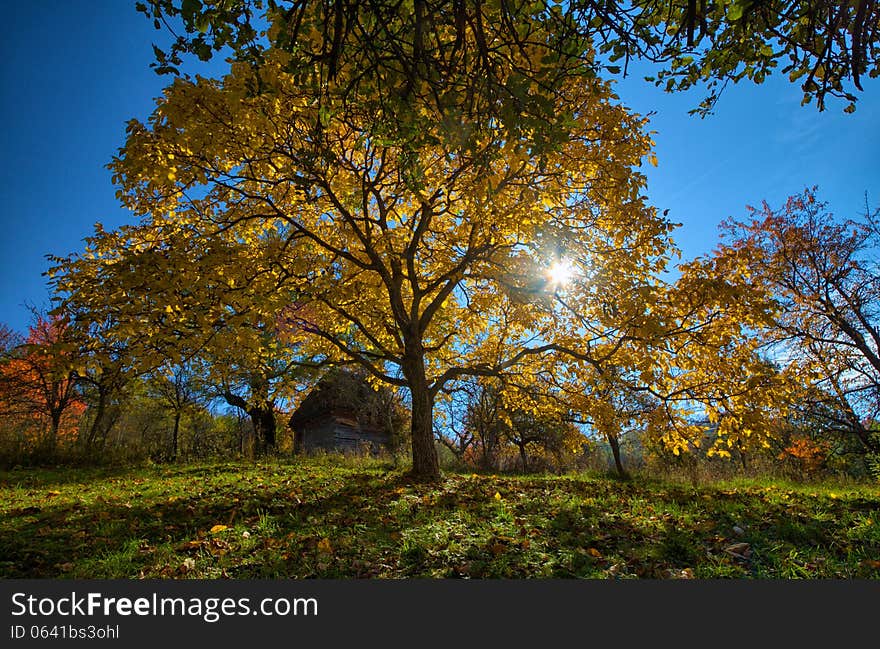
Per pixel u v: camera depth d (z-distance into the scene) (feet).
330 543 15.25
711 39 13.20
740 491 28.86
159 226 27.09
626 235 26.76
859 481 41.83
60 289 20.83
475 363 39.40
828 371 56.34
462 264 31.50
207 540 15.97
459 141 11.18
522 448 68.33
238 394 72.13
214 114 21.70
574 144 24.53
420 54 10.03
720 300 25.22
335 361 36.35
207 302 21.97
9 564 13.98
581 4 10.40
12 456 45.01
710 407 28.43
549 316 35.55
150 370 22.31
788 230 62.39
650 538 16.03
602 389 34.96
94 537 16.72
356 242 34.09
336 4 9.47
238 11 9.82
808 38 12.03
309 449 89.92
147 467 44.80
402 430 80.79
